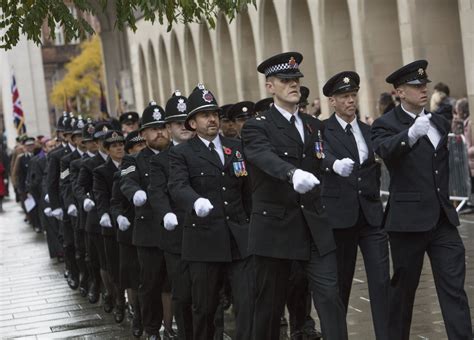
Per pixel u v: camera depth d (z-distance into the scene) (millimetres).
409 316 21578
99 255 32969
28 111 163000
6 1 27547
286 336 26328
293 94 19734
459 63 56312
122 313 31547
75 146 38094
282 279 20094
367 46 62125
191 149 22766
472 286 29156
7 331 31953
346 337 19453
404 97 21203
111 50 147625
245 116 29703
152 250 26531
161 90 120500
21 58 162875
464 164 44438
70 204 36406
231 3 27734
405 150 20391
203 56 100312
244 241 22328
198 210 21219
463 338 20625
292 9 73750
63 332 30922
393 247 21344
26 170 68188
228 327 28672
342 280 23312
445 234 20938
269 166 18750
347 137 23531
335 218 22859
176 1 28062
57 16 27828
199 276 22453
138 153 27234
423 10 56062
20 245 57531
